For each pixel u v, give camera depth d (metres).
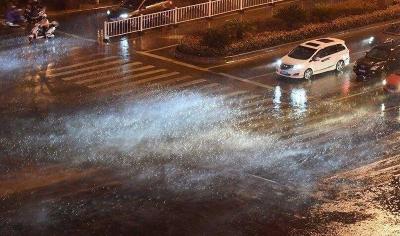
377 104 33.06
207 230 21.88
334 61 37.53
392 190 24.48
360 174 25.75
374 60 36.75
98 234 21.64
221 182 25.09
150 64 38.72
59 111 32.06
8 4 48.31
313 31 43.06
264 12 48.25
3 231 21.67
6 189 24.42
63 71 37.50
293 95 34.19
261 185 24.86
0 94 34.19
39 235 21.50
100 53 40.47
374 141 28.75
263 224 22.22
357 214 22.84
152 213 22.92
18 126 30.30
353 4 47.59
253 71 37.78
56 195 24.08
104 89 34.91
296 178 25.39
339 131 29.81
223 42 39.72
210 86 35.38
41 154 27.42
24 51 40.72
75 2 49.97
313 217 22.62
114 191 24.41
